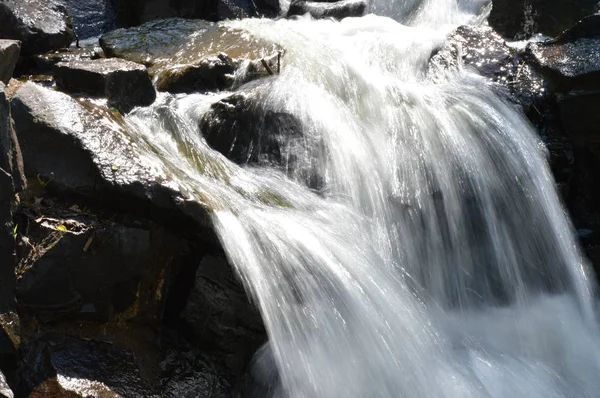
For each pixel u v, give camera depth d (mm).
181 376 4652
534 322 5676
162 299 4871
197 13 9227
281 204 5305
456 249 5742
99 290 4617
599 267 6086
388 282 5098
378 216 5594
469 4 9391
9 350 4133
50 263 4422
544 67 6949
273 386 4684
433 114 6238
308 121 5895
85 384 4238
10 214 4246
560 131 6688
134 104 5883
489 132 6195
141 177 4762
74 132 4902
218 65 6449
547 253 5957
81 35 8789
